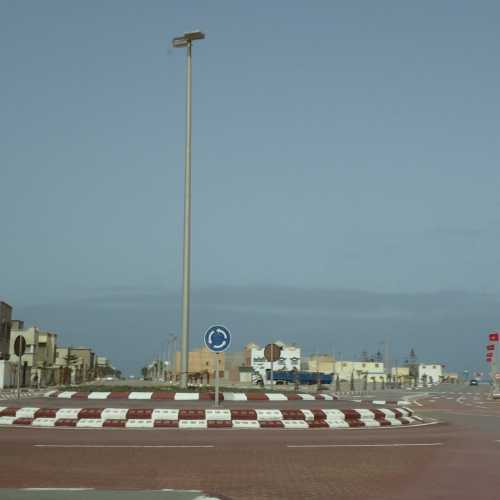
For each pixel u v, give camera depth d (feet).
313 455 48.93
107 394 81.46
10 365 236.63
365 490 35.76
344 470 42.32
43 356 341.82
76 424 68.95
